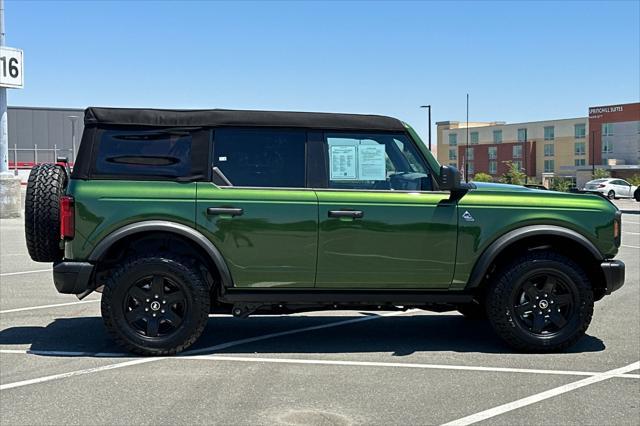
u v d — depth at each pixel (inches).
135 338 243.0
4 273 448.5
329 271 248.7
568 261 254.1
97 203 239.5
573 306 254.8
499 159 4244.6
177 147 247.6
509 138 4192.9
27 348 260.2
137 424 182.2
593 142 3651.6
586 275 261.0
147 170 245.3
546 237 260.8
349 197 248.8
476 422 185.5
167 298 244.7
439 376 226.8
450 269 253.0
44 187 246.1
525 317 255.4
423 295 255.4
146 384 215.8
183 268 242.8
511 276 251.8
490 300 255.0
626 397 206.5
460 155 4485.7
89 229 239.1
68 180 257.8
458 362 244.5
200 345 267.0
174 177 245.4
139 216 240.7
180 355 250.5
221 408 194.4
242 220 243.9
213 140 248.8
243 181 247.9
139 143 246.5
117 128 246.4
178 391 209.2
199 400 201.2
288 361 244.2
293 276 248.1
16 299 361.1
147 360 243.1
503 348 265.1
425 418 187.9
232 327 301.1
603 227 256.4
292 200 246.4
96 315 321.1
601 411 194.5
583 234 255.8
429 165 255.3
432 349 263.6
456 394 208.1
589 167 3543.3
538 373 230.8
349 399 202.7
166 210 241.6
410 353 256.8
